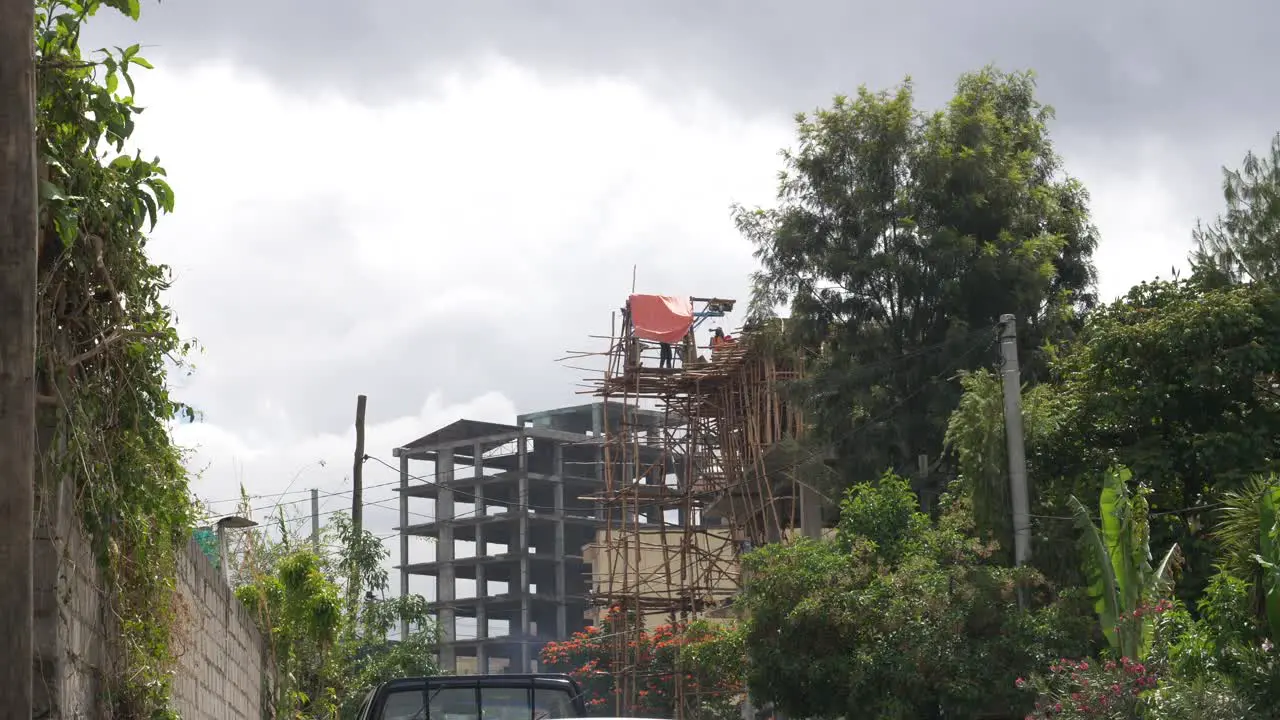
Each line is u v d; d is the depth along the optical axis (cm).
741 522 4944
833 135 3738
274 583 2553
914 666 2364
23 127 514
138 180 786
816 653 2553
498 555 10462
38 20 713
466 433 10769
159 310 869
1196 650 1694
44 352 708
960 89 3966
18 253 508
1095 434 2655
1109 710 1780
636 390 4788
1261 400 2569
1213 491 2416
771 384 4156
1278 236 2638
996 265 3478
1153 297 2678
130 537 850
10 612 491
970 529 2611
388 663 3316
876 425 3547
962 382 2712
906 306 3681
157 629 918
